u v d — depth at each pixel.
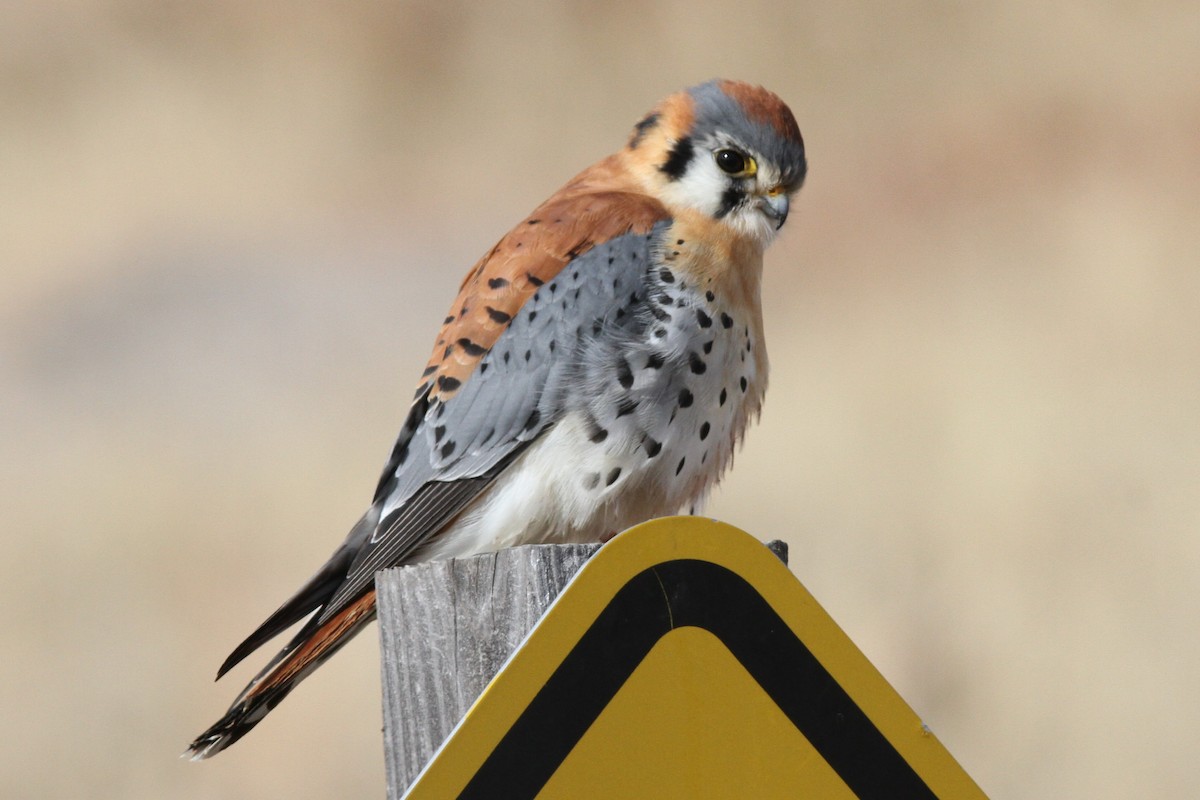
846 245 18.39
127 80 25.12
